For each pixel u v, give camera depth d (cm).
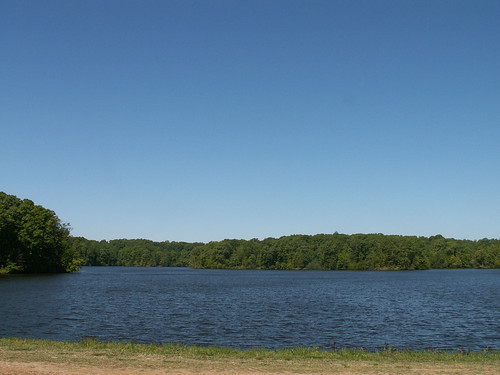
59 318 4269
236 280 12375
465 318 4591
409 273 17175
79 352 2067
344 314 4834
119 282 10631
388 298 6869
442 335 3622
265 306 5588
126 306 5425
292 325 4025
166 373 1703
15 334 3416
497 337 3550
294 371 1773
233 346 3089
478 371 1823
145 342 3172
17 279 10244
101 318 4328
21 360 1856
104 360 1895
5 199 11850
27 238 11438
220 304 5806
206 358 2016
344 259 19950
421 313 4988
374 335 3597
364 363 1978
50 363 1812
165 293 7538
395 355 2231
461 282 11212
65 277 11625
